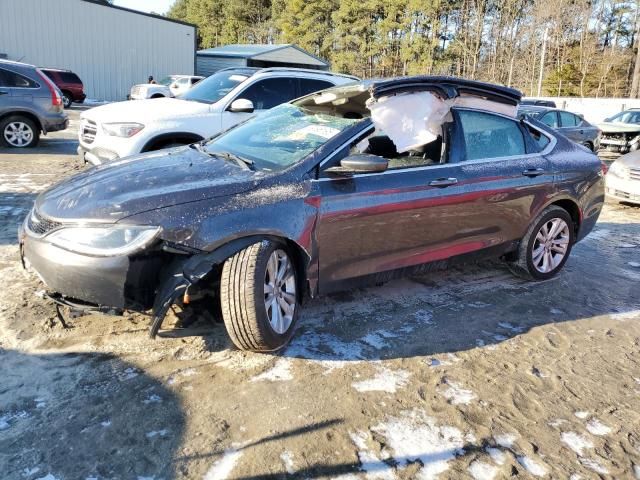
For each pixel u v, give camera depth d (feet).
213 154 12.98
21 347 10.82
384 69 177.47
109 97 99.71
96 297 9.79
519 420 9.59
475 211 14.11
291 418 9.16
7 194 23.21
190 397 9.57
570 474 8.35
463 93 14.01
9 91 35.55
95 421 8.79
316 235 11.40
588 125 50.85
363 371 10.80
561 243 16.81
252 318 10.20
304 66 141.90
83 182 11.35
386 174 12.58
